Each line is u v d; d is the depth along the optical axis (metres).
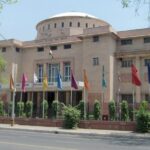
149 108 36.94
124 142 18.06
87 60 45.22
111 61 43.84
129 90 43.78
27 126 29.23
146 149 14.57
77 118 27.12
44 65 50.66
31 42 52.44
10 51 51.78
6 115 36.62
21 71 52.81
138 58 43.69
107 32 43.56
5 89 49.25
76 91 45.41
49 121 29.25
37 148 13.52
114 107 33.19
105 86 41.22
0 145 14.55
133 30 44.56
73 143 16.47
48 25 62.31
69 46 48.69
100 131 24.88
